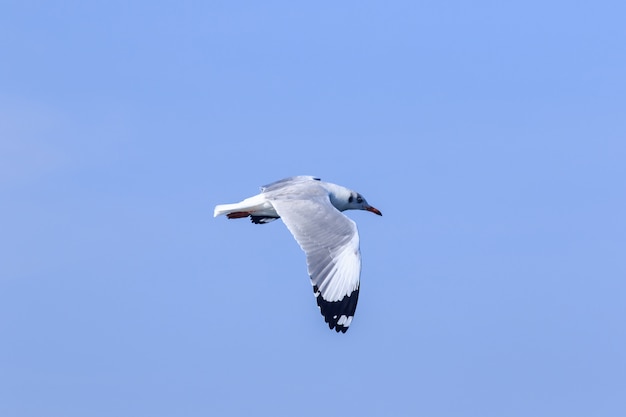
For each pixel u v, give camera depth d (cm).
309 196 2134
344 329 1984
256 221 2284
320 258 2014
